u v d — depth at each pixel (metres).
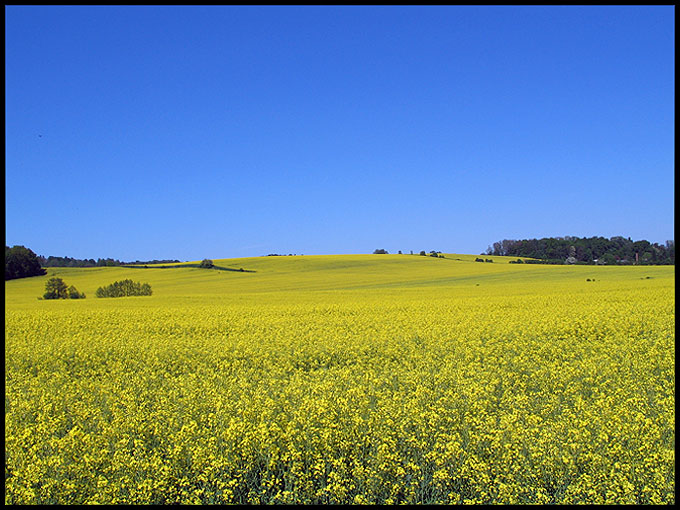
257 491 6.76
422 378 11.98
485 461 7.01
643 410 8.86
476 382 11.35
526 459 6.96
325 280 80.19
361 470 6.60
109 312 31.11
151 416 8.99
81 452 7.48
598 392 10.62
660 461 6.58
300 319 26.05
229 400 9.80
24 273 96.94
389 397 10.26
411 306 33.00
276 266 104.00
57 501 6.41
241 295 51.72
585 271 73.88
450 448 6.81
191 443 7.50
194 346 17.97
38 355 16.39
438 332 19.55
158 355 16.44
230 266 105.38
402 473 6.67
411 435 7.82
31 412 9.74
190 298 49.22
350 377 12.20
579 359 14.81
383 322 23.94
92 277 96.88
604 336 18.75
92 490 6.59
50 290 60.16
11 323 25.36
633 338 17.45
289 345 17.48
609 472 6.67
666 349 14.52
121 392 10.57
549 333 19.28
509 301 33.88
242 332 22.27
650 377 11.44
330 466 7.03
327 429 7.63
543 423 8.34
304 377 12.93
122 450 7.30
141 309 34.41
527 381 11.89
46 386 11.98
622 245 110.38
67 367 15.75
